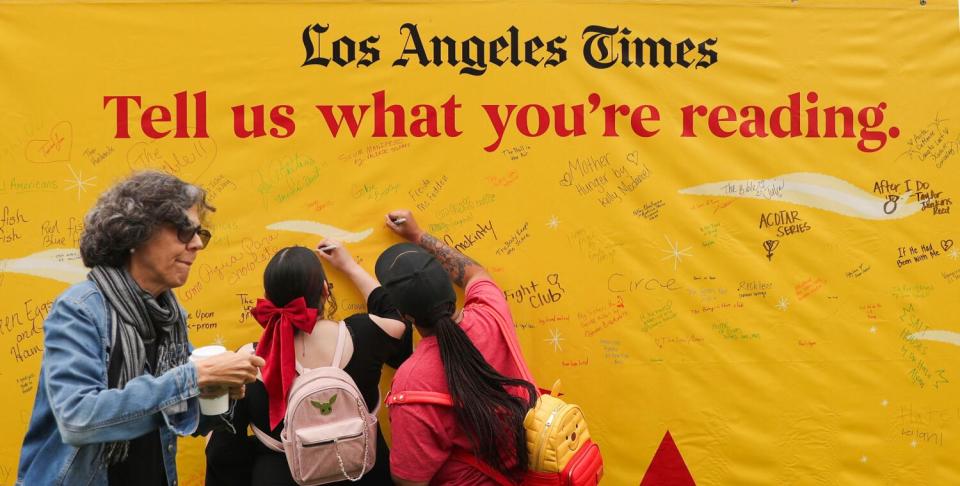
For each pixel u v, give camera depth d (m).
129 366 2.09
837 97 3.19
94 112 3.00
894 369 3.22
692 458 3.19
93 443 2.00
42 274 3.01
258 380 2.63
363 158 3.10
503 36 3.12
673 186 3.18
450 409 2.39
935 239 3.21
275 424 2.55
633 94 3.16
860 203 3.21
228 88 3.05
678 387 3.19
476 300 2.72
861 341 3.21
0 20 2.96
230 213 3.07
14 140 2.98
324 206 3.10
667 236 3.18
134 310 2.11
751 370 3.20
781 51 3.19
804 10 3.18
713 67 3.18
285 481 2.61
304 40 3.07
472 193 3.14
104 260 2.11
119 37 3.01
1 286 2.99
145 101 3.03
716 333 3.19
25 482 2.10
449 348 2.39
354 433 2.51
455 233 3.14
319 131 3.09
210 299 3.07
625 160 3.17
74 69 2.99
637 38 3.15
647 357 3.19
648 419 3.19
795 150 3.19
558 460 2.36
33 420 2.12
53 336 2.02
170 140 3.04
